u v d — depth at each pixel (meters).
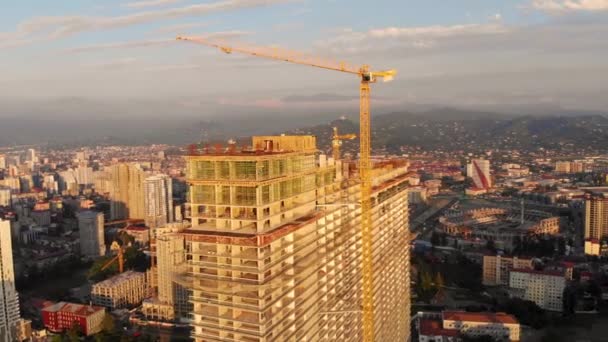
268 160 150.50
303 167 173.38
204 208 157.75
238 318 149.00
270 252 149.88
